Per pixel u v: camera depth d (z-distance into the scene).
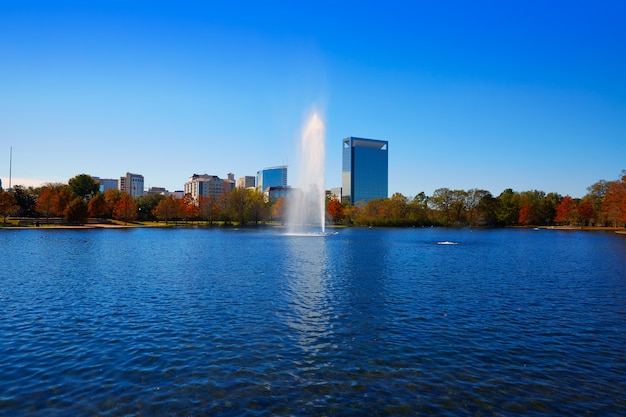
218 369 18.25
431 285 38.81
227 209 179.50
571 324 25.69
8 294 33.75
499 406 15.17
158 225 176.25
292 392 16.12
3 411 14.45
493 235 135.62
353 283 39.59
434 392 16.23
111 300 31.53
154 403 15.14
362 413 14.60
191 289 36.06
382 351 20.66
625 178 153.88
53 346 21.09
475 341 22.28
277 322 25.62
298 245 84.94
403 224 191.62
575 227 188.88
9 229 134.38
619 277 44.34
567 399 15.74
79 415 14.24
